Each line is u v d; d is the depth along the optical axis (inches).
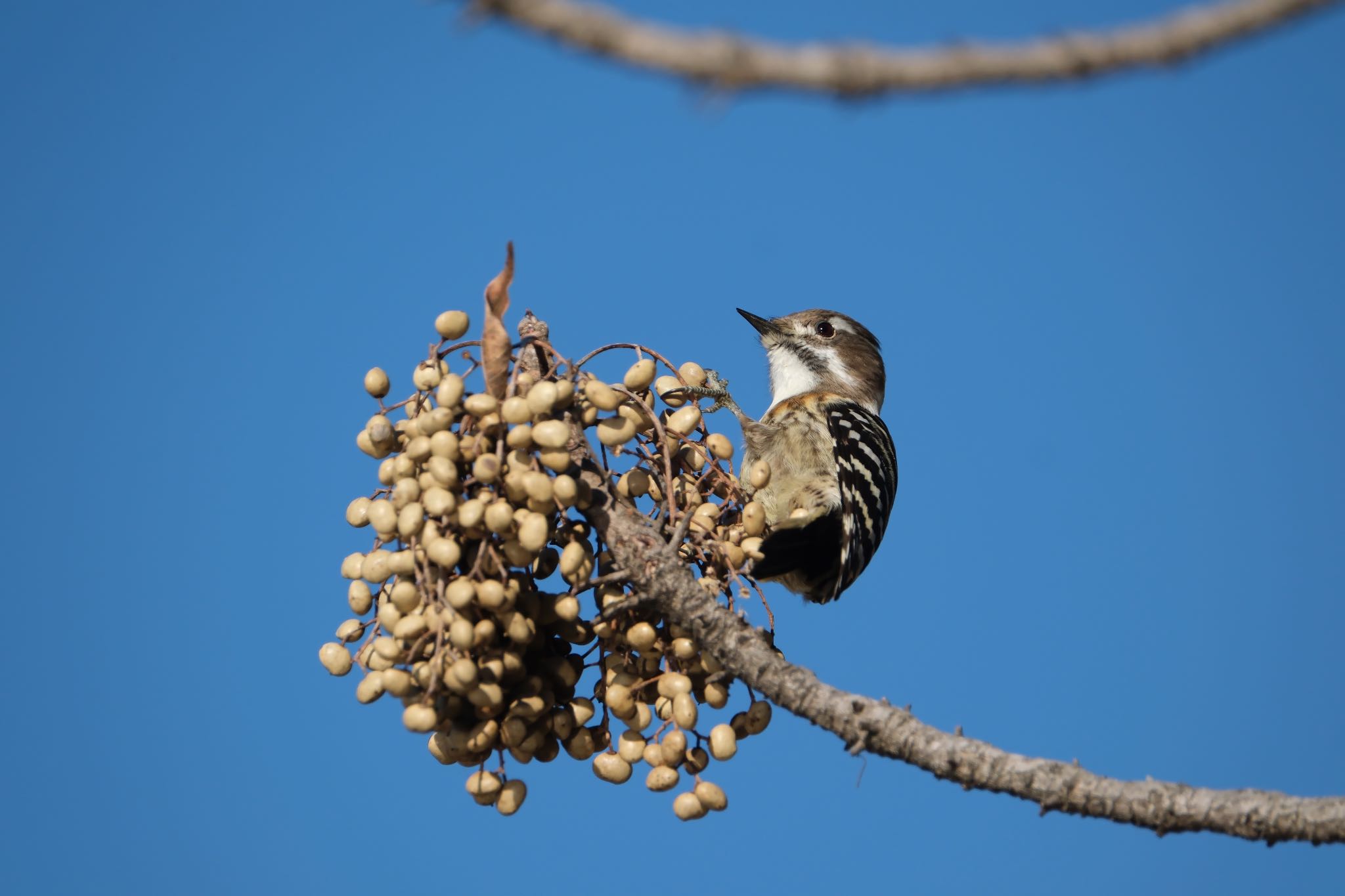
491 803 315.6
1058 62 144.8
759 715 320.5
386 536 303.0
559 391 299.6
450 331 315.6
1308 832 275.3
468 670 289.0
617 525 313.3
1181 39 145.2
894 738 300.8
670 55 142.2
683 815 312.8
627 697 315.9
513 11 142.3
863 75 143.1
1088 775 291.4
